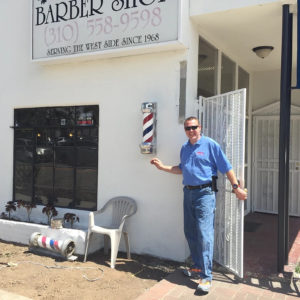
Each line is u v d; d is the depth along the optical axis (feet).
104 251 17.25
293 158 25.45
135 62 17.28
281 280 13.85
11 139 21.16
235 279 13.97
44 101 19.81
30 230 18.31
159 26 15.72
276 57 23.08
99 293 13.04
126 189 17.57
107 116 18.04
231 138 14.39
